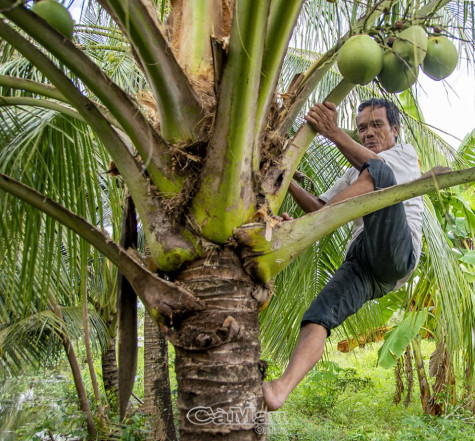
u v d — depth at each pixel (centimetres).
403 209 231
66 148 271
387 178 226
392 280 252
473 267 570
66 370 1067
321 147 417
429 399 702
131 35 173
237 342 180
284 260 188
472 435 582
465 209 547
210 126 189
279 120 214
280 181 204
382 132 276
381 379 1003
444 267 393
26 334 576
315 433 625
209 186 184
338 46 210
